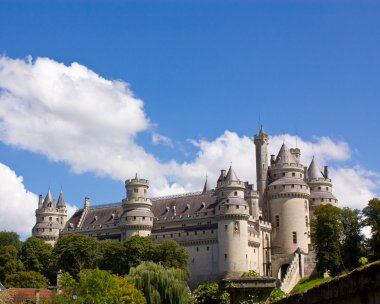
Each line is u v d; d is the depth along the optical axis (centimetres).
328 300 1512
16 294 9456
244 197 15450
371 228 11750
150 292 9269
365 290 1309
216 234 14488
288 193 15625
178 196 16350
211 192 15925
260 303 2614
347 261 12169
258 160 16500
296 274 13712
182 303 9412
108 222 16788
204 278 14375
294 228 15450
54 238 17275
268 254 15325
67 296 7531
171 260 13462
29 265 14912
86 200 17925
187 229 15138
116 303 7981
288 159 16088
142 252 13588
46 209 17525
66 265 13988
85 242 14088
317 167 16912
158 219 15762
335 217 12250
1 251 14800
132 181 15688
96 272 7875
